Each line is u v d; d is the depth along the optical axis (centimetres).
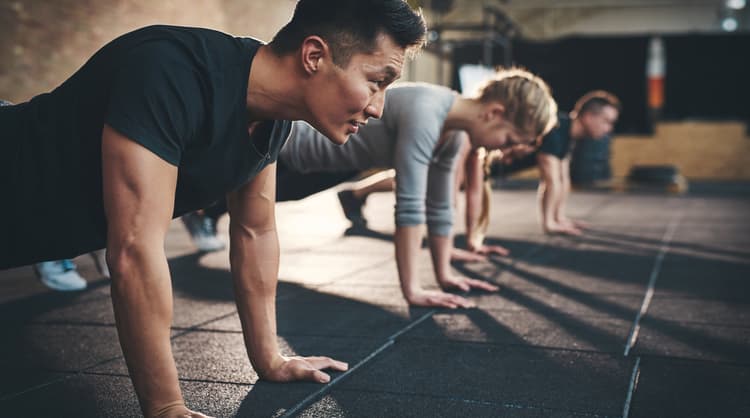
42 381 145
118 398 135
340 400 130
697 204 639
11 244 109
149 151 94
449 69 1132
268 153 113
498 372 148
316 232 421
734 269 282
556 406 127
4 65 516
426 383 140
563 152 399
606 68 1267
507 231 420
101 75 98
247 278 136
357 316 201
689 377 144
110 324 196
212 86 98
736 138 1196
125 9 614
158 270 97
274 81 103
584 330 184
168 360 100
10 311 212
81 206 103
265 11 815
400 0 100
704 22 1392
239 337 179
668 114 1305
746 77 1271
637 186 812
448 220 232
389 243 371
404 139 201
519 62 1265
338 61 100
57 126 100
